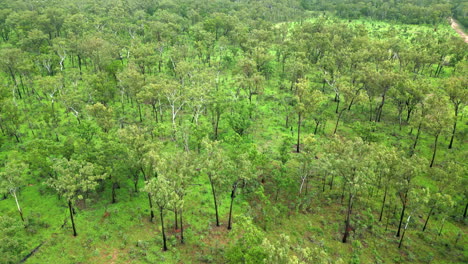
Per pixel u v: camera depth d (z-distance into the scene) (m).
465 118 92.81
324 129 86.38
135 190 58.38
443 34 164.88
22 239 46.81
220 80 116.12
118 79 96.50
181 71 96.56
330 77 105.25
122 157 53.16
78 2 186.50
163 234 46.09
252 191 61.19
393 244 51.25
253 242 39.56
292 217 55.88
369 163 49.00
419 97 81.31
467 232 54.44
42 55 106.75
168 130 80.81
